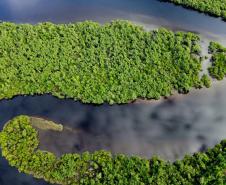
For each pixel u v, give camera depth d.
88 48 63.34
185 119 57.47
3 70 61.09
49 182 50.56
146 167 50.97
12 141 53.88
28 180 50.88
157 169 50.78
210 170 50.31
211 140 55.25
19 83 59.94
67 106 58.28
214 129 56.56
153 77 60.50
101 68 60.97
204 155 52.44
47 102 58.69
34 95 59.34
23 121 55.97
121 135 55.38
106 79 59.94
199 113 58.22
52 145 53.94
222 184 48.59
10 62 62.06
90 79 59.78
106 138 54.97
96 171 51.00
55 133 55.28
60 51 63.06
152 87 59.41
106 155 52.41
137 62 61.75
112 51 63.19
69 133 55.38
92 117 57.25
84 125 56.28
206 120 57.50
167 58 62.66
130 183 49.38
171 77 60.66
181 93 59.81
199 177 50.09
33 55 62.44
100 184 49.59
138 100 58.78
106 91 58.72
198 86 60.34
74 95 58.62
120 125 56.47
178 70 61.31
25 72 60.62
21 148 53.19
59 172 50.84
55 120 56.66
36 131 55.19
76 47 63.44
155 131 56.00
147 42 64.50
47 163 51.75
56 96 58.84
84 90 58.75
